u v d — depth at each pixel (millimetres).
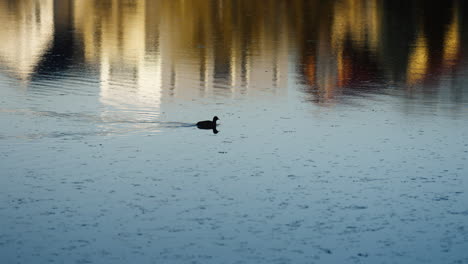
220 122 44156
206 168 35219
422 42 78688
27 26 86125
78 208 29688
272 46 75250
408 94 53375
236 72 60906
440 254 25641
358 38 81250
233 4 113625
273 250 25906
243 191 31969
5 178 33219
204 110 47062
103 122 43250
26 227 27656
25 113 44844
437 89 55375
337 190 32156
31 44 73062
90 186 32375
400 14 102750
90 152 37375
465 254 25609
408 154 37781
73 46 72562
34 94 50438
